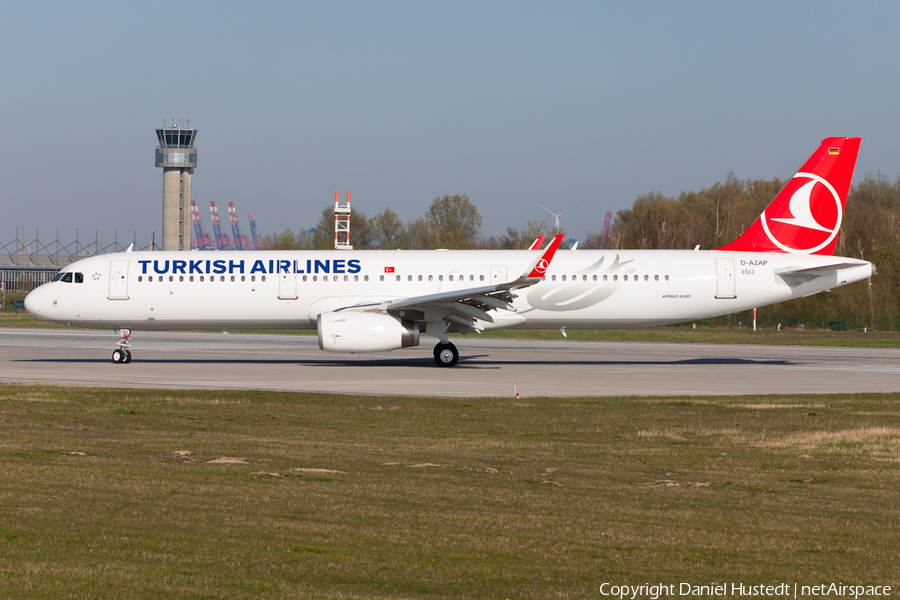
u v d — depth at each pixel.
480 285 142.50
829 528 43.91
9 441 65.12
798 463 62.34
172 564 35.88
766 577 36.06
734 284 143.75
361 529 41.97
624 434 74.81
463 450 65.75
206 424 77.12
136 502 46.41
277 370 133.38
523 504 47.94
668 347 198.88
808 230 146.00
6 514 43.31
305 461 59.78
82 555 36.84
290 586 33.44
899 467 61.09
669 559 38.28
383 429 75.88
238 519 43.31
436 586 33.97
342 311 136.75
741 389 111.69
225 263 143.62
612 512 46.44
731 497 50.88
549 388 111.19
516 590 33.69
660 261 144.38
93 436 68.94
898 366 149.25
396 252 146.25
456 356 141.62
